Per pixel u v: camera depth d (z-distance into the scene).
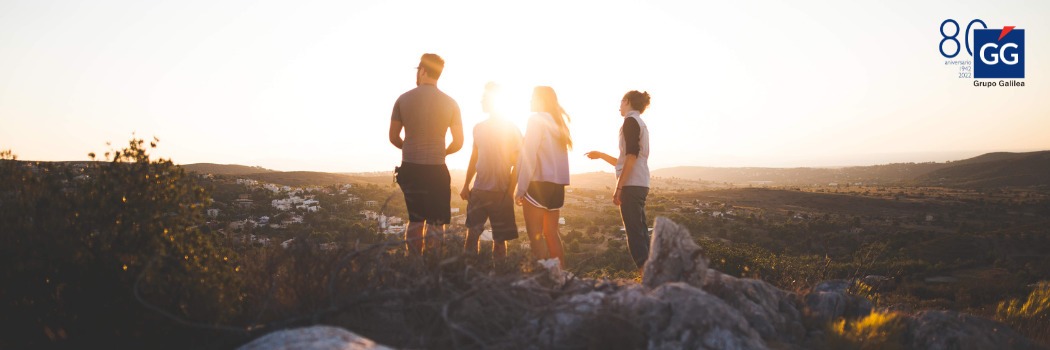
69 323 3.44
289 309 3.50
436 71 5.25
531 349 2.95
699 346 2.95
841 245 71.81
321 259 3.67
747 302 3.77
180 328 3.37
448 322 2.80
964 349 3.63
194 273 3.64
